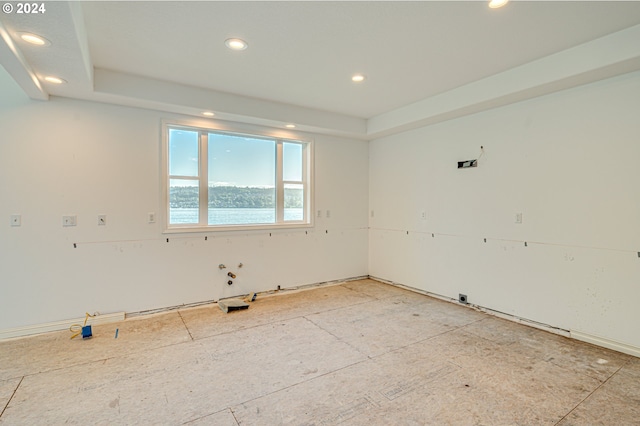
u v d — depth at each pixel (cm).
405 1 197
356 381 224
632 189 261
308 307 388
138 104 337
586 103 284
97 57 276
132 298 348
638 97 256
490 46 259
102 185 332
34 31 191
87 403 198
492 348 276
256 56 275
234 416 187
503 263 352
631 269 262
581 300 291
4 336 291
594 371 237
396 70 305
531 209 326
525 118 329
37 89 278
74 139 319
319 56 275
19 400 200
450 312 370
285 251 455
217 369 240
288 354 265
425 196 441
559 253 306
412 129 455
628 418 185
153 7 203
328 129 452
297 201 481
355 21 221
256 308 383
